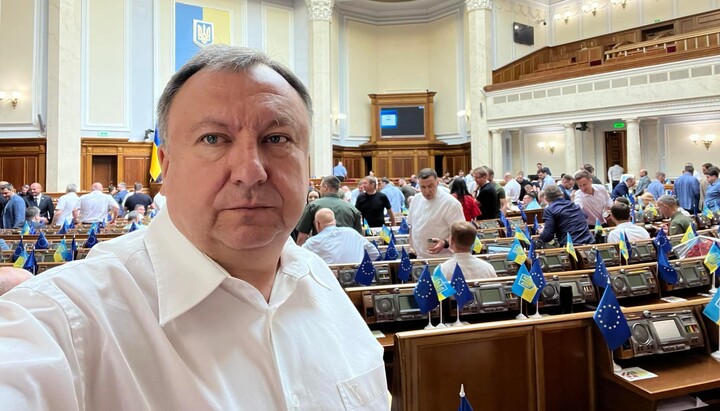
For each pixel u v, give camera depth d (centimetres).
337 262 353
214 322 67
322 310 85
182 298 65
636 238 429
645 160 1380
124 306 62
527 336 184
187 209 69
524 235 471
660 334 192
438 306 270
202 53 74
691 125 1301
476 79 1555
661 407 187
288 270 83
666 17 1619
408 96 1769
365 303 258
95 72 1306
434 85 1817
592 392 189
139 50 1377
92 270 63
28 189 886
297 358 73
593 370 190
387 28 1866
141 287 66
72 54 1095
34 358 50
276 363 69
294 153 75
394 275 350
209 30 1484
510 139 1577
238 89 70
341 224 416
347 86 1777
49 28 1087
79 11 1114
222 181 68
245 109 69
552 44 1847
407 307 261
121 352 58
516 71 1619
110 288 63
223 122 69
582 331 191
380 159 1772
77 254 419
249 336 69
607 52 1438
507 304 272
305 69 1625
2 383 47
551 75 1377
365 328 94
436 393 171
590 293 295
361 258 360
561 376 185
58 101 1073
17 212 724
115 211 812
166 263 68
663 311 200
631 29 1597
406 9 1847
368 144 1770
